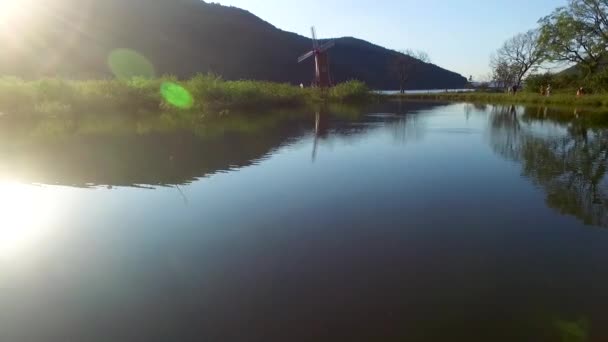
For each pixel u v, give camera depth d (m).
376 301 4.27
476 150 12.61
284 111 29.30
